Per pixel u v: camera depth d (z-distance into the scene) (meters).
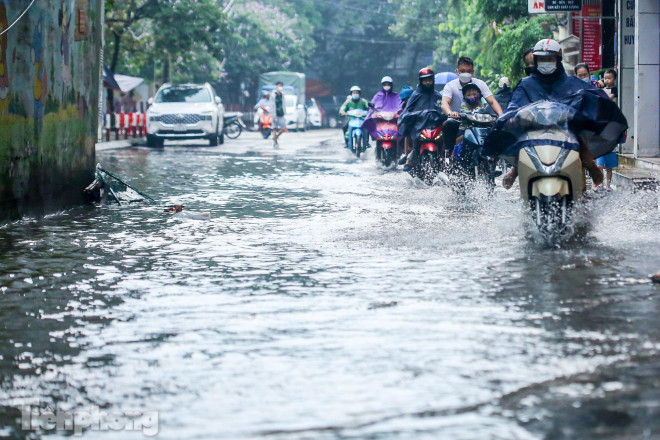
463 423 5.17
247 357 6.61
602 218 12.59
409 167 21.81
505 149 12.40
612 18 27.92
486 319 7.63
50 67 15.91
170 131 43.78
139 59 57.62
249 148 42.81
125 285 9.37
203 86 46.91
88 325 7.66
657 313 7.77
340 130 88.69
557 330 7.23
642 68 24.50
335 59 119.06
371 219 14.41
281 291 8.94
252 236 12.80
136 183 21.97
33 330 7.50
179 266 10.45
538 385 5.82
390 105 28.58
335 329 7.38
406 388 5.82
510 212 14.95
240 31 94.12
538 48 12.39
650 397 5.56
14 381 6.12
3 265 10.59
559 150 11.64
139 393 5.83
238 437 5.05
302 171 26.17
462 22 59.25
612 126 12.00
